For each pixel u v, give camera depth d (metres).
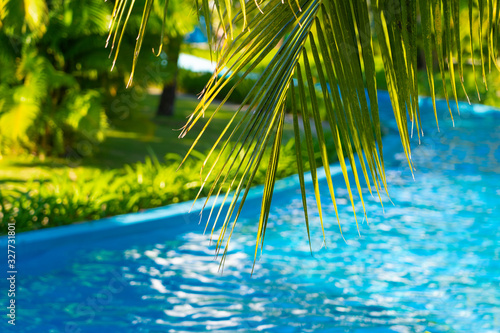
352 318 4.75
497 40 2.10
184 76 24.08
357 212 8.21
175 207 7.39
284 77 1.82
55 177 7.58
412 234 7.22
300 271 5.90
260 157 1.86
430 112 20.83
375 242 6.90
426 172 10.99
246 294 5.27
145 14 1.66
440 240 6.99
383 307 4.99
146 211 7.18
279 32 1.83
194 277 5.67
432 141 14.73
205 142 12.91
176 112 17.52
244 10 1.60
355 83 1.83
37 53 9.85
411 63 1.89
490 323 4.67
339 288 5.45
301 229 7.42
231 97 20.12
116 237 6.49
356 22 1.86
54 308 4.83
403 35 1.88
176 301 5.06
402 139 1.93
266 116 1.81
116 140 12.02
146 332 4.46
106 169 9.75
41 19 8.88
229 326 4.59
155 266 5.94
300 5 1.86
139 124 12.70
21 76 9.80
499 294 5.32
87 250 6.18
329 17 1.85
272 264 6.10
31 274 5.52
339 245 6.78
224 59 1.74
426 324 4.65
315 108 1.86
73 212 6.73
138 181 8.00
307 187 9.23
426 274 5.84
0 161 9.58
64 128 10.33
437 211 8.30
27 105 9.27
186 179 8.23
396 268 6.02
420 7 1.88
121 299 5.10
